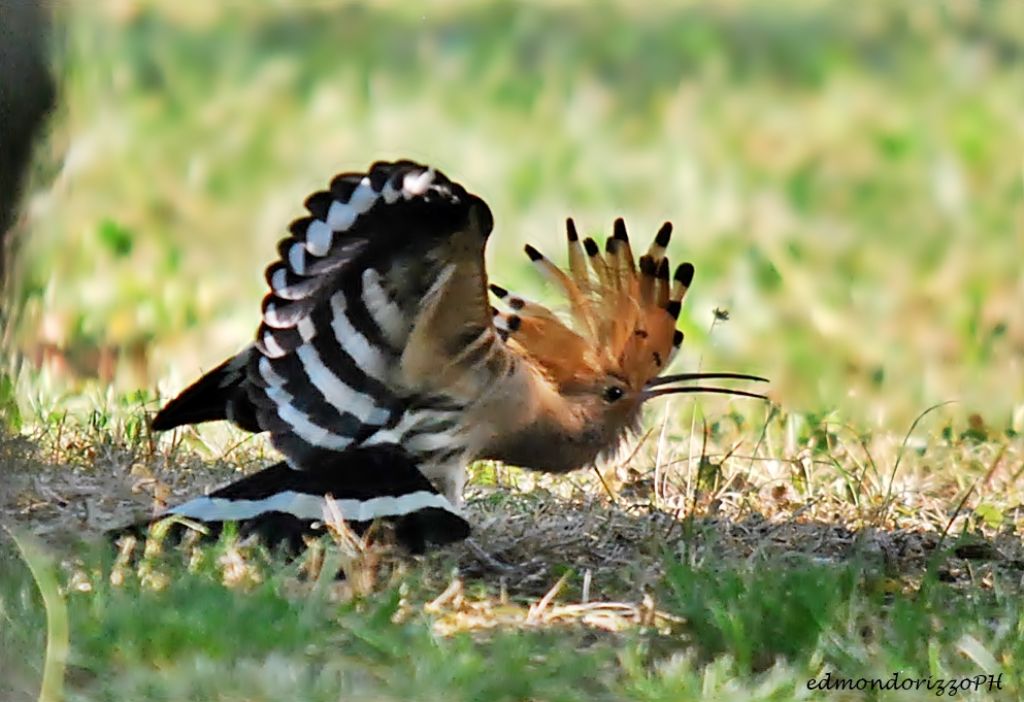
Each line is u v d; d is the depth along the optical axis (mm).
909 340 15406
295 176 19547
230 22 22578
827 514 11062
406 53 22391
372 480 9695
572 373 10820
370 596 9117
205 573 9086
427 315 9633
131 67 21594
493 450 10445
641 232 18062
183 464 11289
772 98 21609
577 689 8336
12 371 11203
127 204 18344
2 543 9266
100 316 15609
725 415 13039
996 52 22469
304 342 9523
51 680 7805
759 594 8914
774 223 18500
